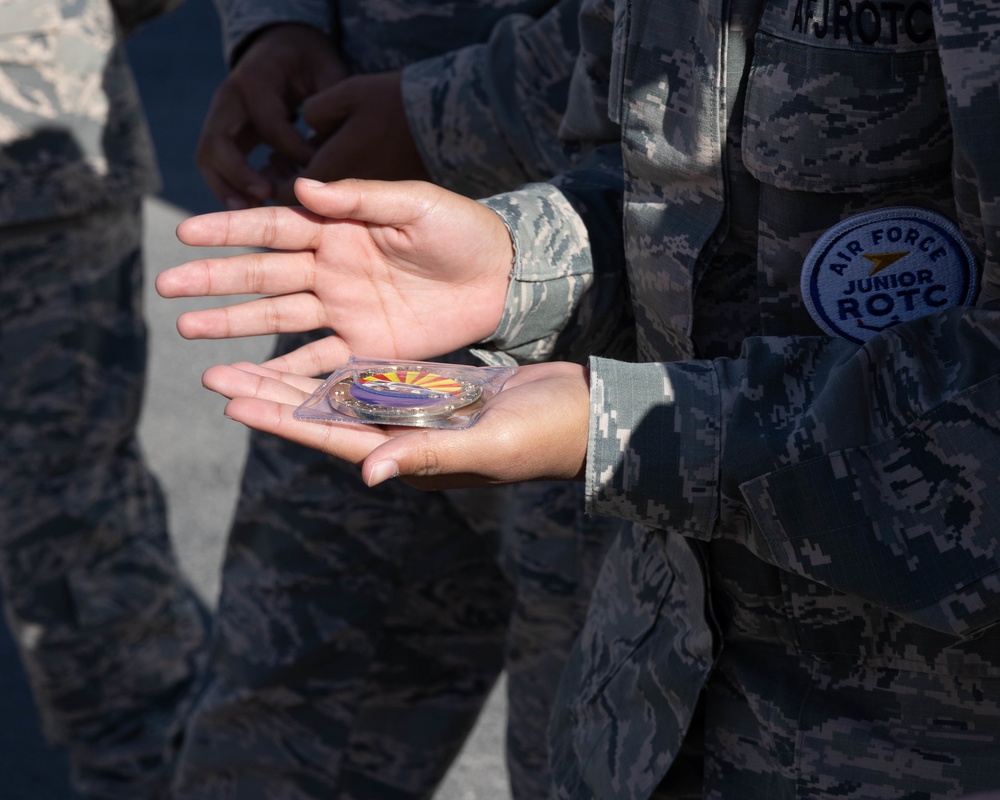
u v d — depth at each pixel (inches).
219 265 40.8
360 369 41.2
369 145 62.7
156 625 96.0
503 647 75.5
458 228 41.9
